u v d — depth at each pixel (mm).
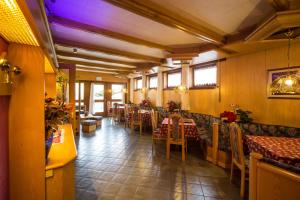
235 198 2377
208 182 2791
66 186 1659
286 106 3348
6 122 1363
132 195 2402
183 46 4035
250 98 3998
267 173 1267
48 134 1605
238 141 2506
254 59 3922
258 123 3682
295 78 2611
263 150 2033
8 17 938
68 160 1633
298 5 1964
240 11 2352
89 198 2316
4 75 1237
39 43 1338
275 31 2414
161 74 7062
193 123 4047
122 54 4633
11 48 1394
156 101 7367
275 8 2033
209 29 2961
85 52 4918
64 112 1775
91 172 3078
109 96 10555
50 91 3004
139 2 2043
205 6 2225
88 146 4605
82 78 9352
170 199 2330
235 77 4336
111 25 2869
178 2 2137
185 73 5594
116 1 1934
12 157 1410
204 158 3834
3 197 1308
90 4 2230
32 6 895
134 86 9625
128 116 7227
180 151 4289
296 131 3045
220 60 4715
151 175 3004
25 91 1426
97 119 7469
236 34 3148
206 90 5172
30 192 1449
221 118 3844
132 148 4469
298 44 3188
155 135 4215
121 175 2984
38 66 1450
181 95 5648
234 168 3164
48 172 1498
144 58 5078
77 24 2717
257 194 1339
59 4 2230
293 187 1122
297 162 1676
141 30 3070
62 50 4688
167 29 3029
